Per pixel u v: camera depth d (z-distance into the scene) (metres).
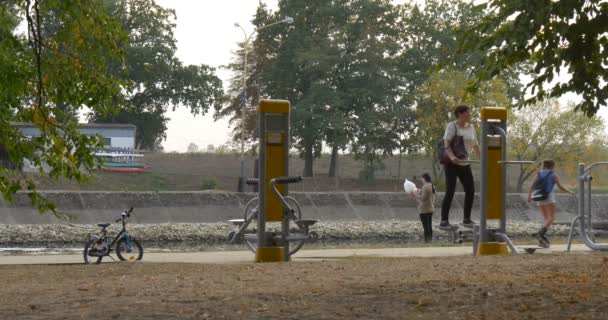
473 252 17.50
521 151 96.00
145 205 61.16
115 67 103.94
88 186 77.38
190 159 103.12
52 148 17.89
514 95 97.06
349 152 108.62
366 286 10.28
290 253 16.80
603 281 10.55
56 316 8.28
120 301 9.27
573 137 95.00
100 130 91.94
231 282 11.27
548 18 12.49
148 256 19.53
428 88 92.75
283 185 17.08
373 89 105.31
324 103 105.38
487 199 17.19
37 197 17.75
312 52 104.75
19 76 17.25
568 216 62.44
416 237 54.62
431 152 98.75
